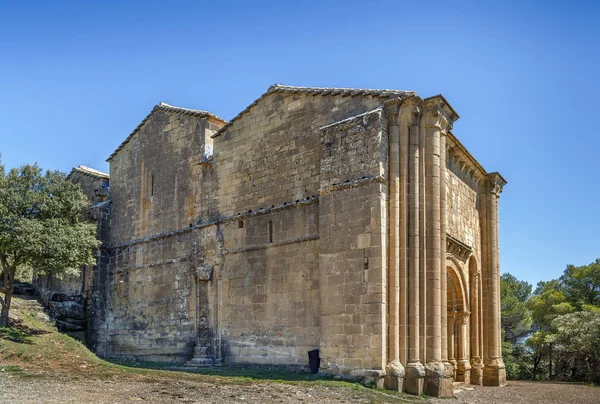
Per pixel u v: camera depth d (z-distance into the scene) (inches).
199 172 1315.2
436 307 934.4
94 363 1047.0
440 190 984.3
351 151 994.7
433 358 917.8
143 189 1462.8
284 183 1128.2
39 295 1610.5
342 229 978.7
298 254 1072.2
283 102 1161.4
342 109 1059.9
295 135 1127.6
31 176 1291.8
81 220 1579.7
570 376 1889.8
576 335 1664.6
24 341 1122.7
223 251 1210.6
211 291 1213.1
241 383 861.2
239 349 1136.8
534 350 2146.9
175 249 1334.9
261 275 1127.6
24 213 1258.0
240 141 1229.1
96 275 1488.7
